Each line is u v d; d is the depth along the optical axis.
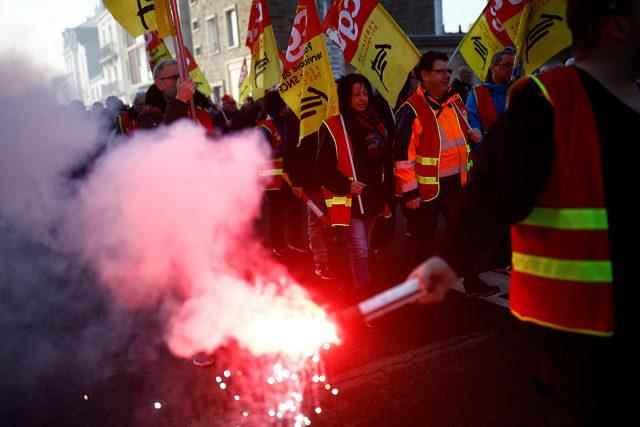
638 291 1.46
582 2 1.53
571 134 1.48
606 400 1.50
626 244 1.46
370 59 5.52
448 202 4.90
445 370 3.57
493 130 1.57
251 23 6.04
